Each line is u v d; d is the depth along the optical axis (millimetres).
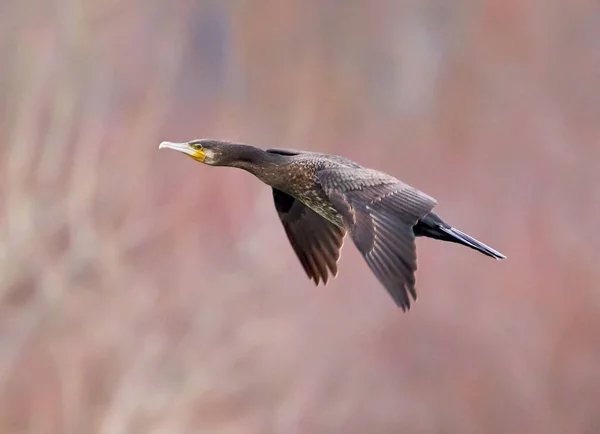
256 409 17188
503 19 30953
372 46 30891
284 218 9367
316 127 28359
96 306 17266
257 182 21250
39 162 19172
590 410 19406
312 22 30391
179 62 26500
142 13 24375
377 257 7621
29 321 16984
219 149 9164
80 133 19969
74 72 20734
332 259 9250
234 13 28984
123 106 22281
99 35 21312
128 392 16281
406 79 30750
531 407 19281
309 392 17812
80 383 16391
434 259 21078
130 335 17062
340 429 17891
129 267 18609
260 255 19328
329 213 8875
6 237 17531
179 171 21438
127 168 20609
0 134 19562
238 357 17500
